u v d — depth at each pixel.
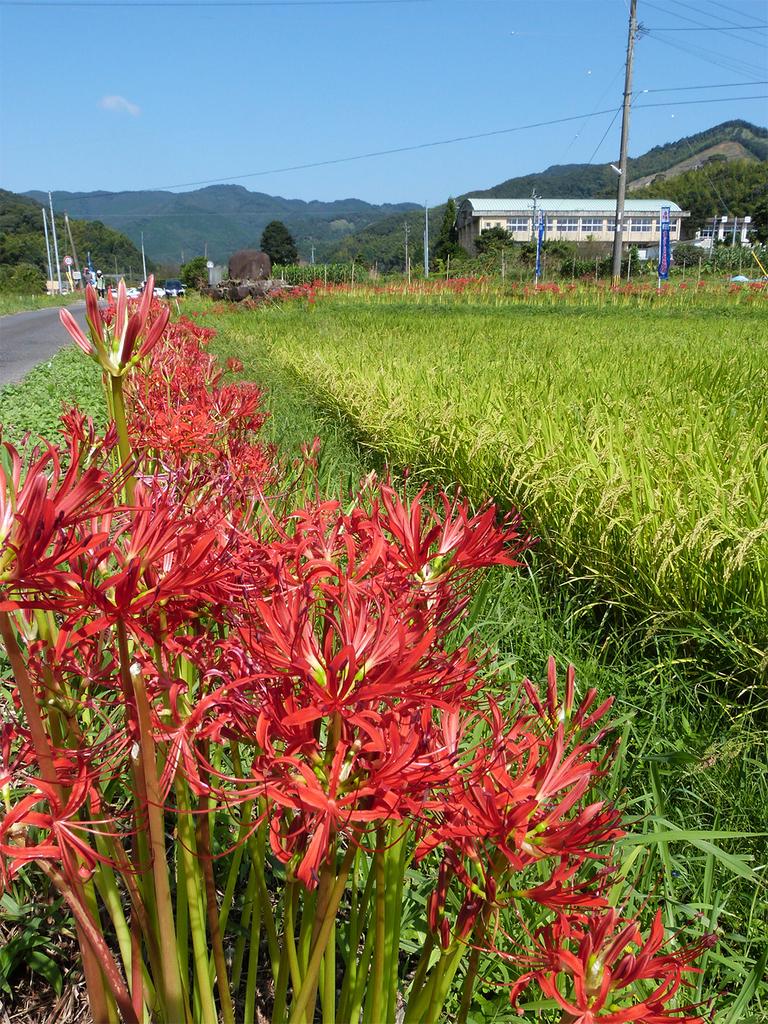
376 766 0.90
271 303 29.14
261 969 1.95
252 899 1.52
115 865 1.02
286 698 0.96
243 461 2.17
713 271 45.88
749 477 4.25
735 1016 1.77
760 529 3.44
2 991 1.92
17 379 12.93
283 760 0.90
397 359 10.22
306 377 10.45
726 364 8.66
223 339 16.28
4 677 2.55
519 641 3.61
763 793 2.72
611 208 88.31
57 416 7.89
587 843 1.00
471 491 5.51
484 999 1.79
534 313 25.05
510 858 0.97
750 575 3.54
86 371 12.23
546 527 4.69
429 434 6.27
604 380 7.96
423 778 0.93
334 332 16.64
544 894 1.01
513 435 5.54
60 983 1.91
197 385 3.05
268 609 0.96
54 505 0.87
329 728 0.94
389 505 1.17
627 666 3.66
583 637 3.97
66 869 1.00
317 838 0.88
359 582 1.15
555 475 4.59
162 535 0.97
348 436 7.86
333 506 1.32
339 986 1.99
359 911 1.47
